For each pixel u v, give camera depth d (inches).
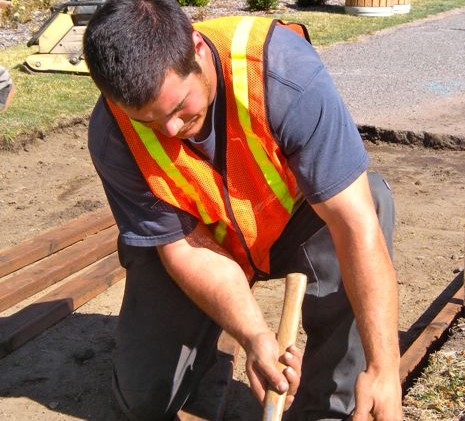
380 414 88.6
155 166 102.6
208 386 128.9
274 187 103.6
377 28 576.7
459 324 147.5
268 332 96.3
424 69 437.4
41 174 265.4
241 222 107.3
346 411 114.5
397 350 91.7
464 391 122.6
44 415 130.4
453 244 197.9
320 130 94.3
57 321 160.2
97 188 251.4
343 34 549.3
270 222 109.0
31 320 154.7
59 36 386.6
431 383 125.8
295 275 98.5
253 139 98.6
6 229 215.8
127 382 120.0
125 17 84.4
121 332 120.8
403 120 315.6
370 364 90.8
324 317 113.7
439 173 262.4
